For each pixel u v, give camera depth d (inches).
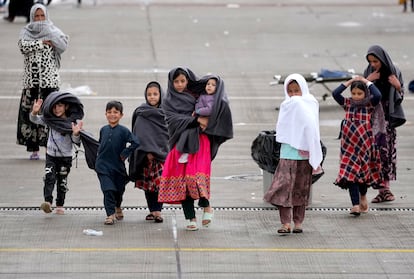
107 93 1806.1
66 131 992.2
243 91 1849.2
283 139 923.4
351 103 1002.1
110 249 884.0
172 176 934.4
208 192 933.8
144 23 2635.3
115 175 965.8
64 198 1012.5
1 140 1427.2
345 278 810.8
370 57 1035.3
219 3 3159.5
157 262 846.5
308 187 935.7
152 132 962.1
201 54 2208.4
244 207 1054.4
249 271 824.3
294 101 919.0
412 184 1165.1
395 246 904.9
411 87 1845.5
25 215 1005.8
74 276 807.1
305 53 2246.6
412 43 2402.8
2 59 2097.7
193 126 924.6
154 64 2085.4
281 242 912.9
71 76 1941.4
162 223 979.3
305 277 811.4
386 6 3196.4
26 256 861.2
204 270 825.5
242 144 1418.6
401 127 1545.3
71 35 2401.6
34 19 1272.1
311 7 3110.2
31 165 1259.2
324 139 1455.5
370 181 1006.4
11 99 1738.4
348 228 965.2
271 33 2512.3
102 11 2886.3
